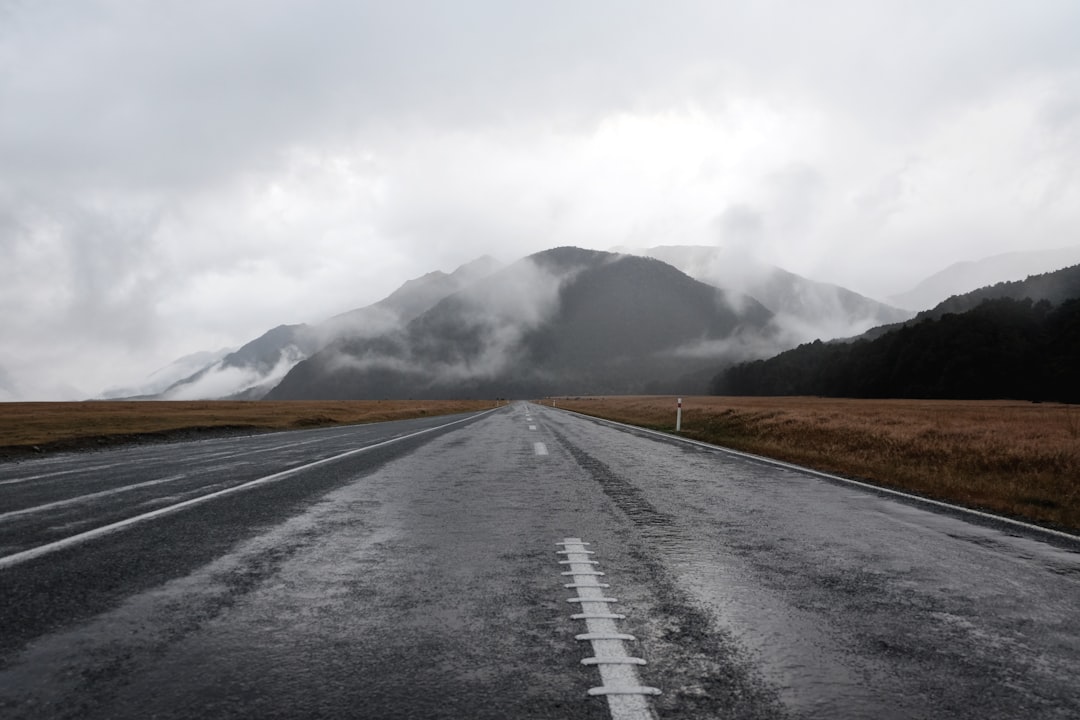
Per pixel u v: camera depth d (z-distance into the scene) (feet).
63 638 10.10
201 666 9.10
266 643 9.98
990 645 10.19
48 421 97.96
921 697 8.30
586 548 16.51
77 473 32.78
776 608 11.85
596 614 11.40
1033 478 32.86
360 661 9.31
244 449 48.55
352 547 16.49
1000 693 8.47
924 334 305.53
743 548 16.74
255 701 8.06
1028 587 13.58
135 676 8.74
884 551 16.71
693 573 14.21
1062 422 68.54
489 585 13.19
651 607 11.83
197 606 11.75
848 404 198.59
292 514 21.02
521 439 58.23
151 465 36.65
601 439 58.85
